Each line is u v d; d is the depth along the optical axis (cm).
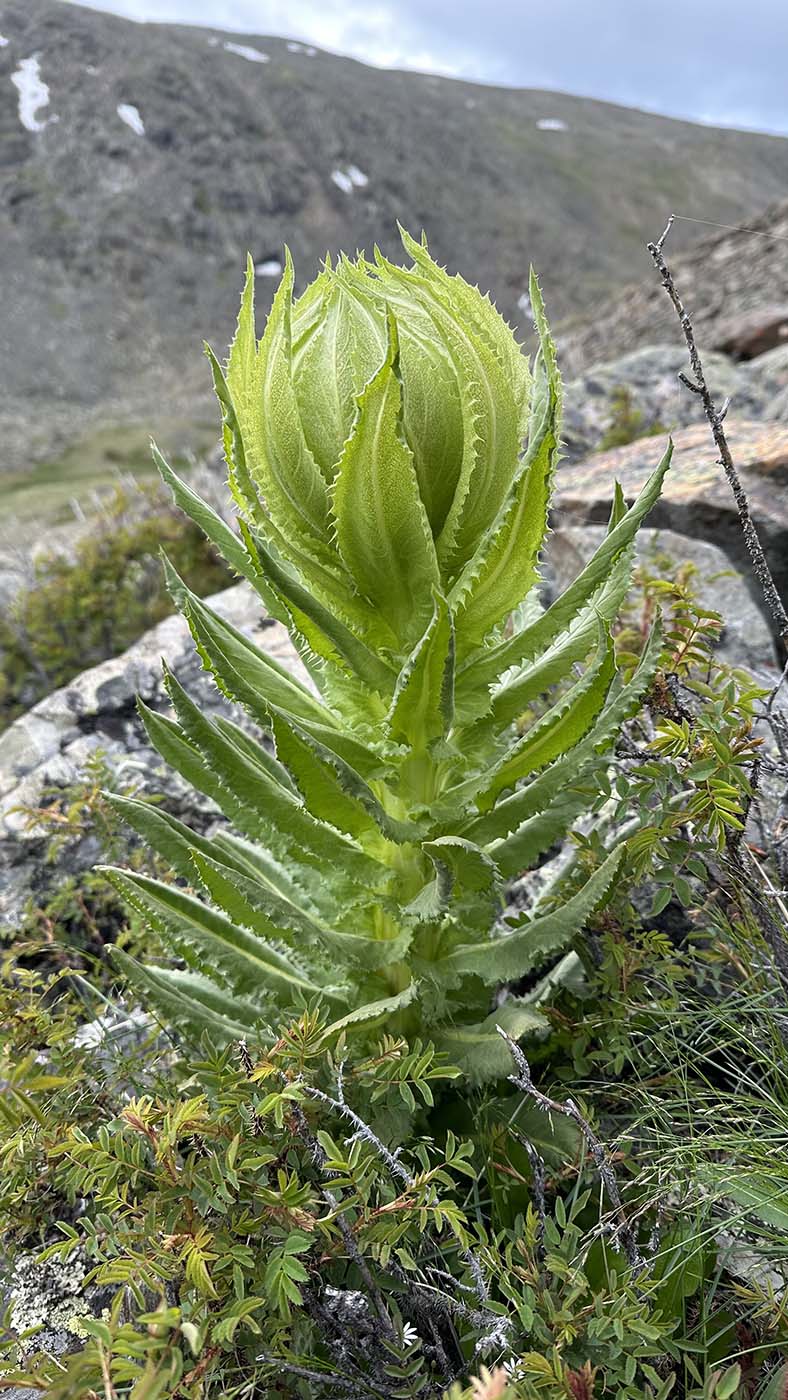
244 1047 32
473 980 42
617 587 41
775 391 134
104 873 41
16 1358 33
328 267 37
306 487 37
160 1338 25
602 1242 33
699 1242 34
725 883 45
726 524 88
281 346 35
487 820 39
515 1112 39
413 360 35
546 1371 27
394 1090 38
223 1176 29
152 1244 29
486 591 38
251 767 38
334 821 38
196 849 41
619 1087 43
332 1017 41
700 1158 37
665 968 43
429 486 36
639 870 40
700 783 40
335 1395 32
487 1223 39
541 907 45
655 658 41
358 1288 33
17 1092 29
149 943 55
